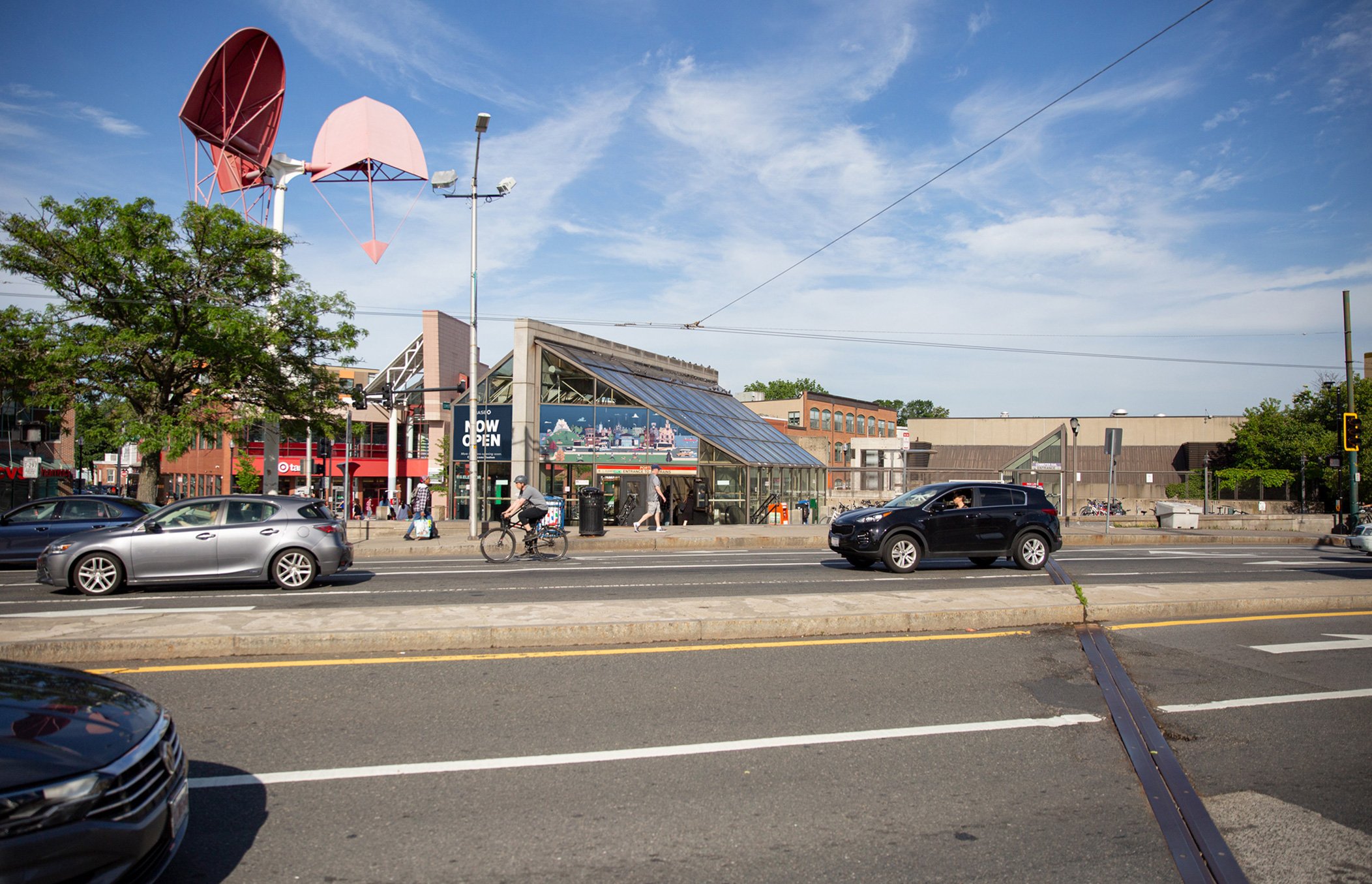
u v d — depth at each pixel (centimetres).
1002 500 1594
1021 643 893
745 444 3409
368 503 4669
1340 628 987
